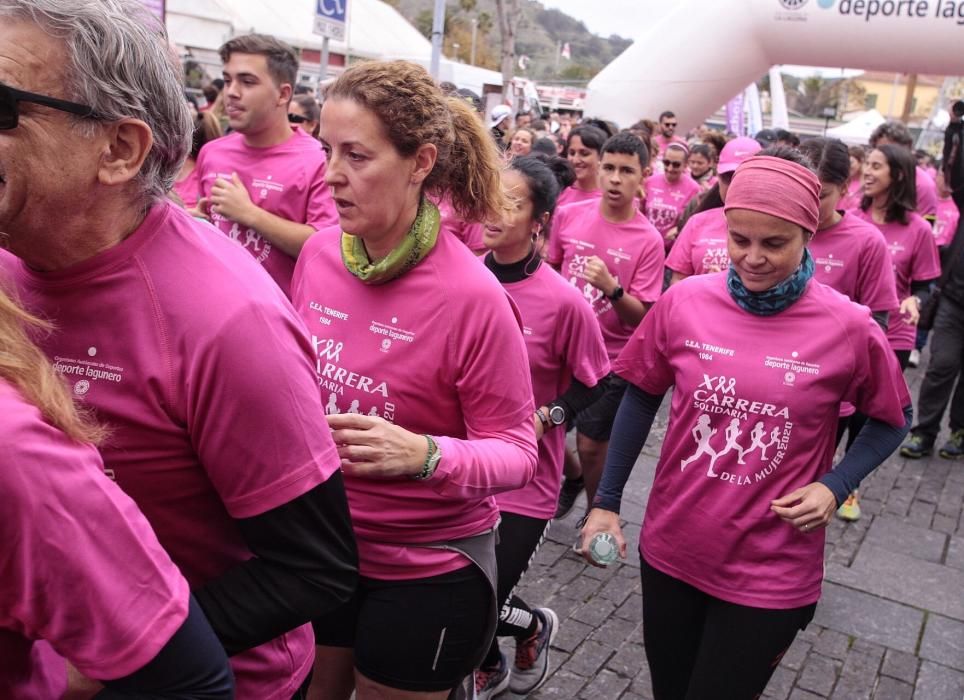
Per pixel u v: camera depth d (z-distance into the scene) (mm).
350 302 1965
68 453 893
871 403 2230
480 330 1857
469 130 1951
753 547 2186
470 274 1881
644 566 2395
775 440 2170
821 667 3398
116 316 1147
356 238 1936
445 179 1927
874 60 11852
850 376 2184
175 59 1152
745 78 12945
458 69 18562
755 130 16969
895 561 4355
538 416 2846
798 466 2182
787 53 12430
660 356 2414
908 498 5223
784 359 2178
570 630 3496
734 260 2166
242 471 1177
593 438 4027
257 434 1163
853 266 3908
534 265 3025
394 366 1908
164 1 6766
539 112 16812
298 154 3703
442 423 1952
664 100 13102
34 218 1056
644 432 2510
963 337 5762
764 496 2182
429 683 2002
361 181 1752
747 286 2180
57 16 975
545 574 3930
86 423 1051
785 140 6758
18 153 992
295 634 1510
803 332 2184
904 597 3998
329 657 2166
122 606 927
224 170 3762
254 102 3584
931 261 5523
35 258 1120
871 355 2176
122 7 1062
